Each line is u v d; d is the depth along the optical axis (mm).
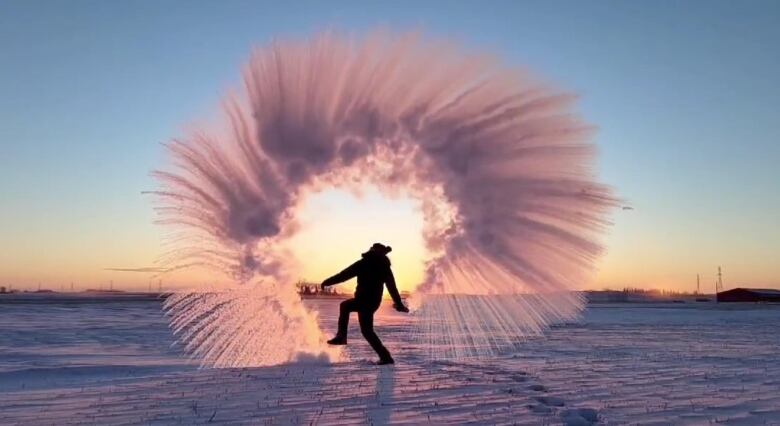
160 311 36938
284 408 5176
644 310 53406
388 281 8453
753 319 33062
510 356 10758
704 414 5078
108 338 16828
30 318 27594
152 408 5262
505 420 4711
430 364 8367
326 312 33688
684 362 9633
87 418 4891
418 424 4578
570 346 13641
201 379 6965
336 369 7699
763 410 5273
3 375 9305
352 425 4543
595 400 5688
